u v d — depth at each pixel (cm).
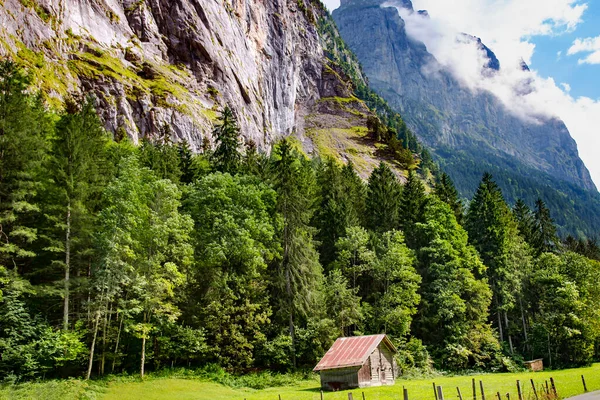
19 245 4328
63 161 4353
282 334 5297
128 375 4403
